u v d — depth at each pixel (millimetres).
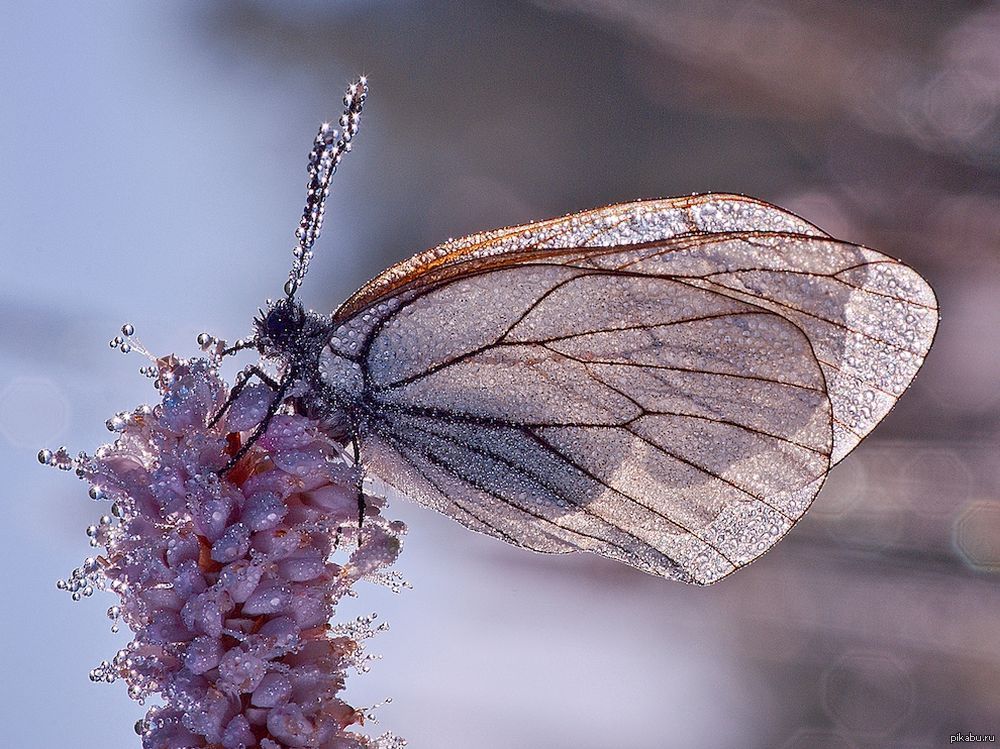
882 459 317
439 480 277
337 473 264
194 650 259
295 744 259
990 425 318
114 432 265
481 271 274
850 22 314
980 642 311
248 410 264
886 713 316
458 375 275
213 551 260
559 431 277
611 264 276
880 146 320
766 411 276
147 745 259
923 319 276
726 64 316
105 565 262
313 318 273
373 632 265
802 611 319
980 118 313
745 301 277
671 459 278
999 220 316
